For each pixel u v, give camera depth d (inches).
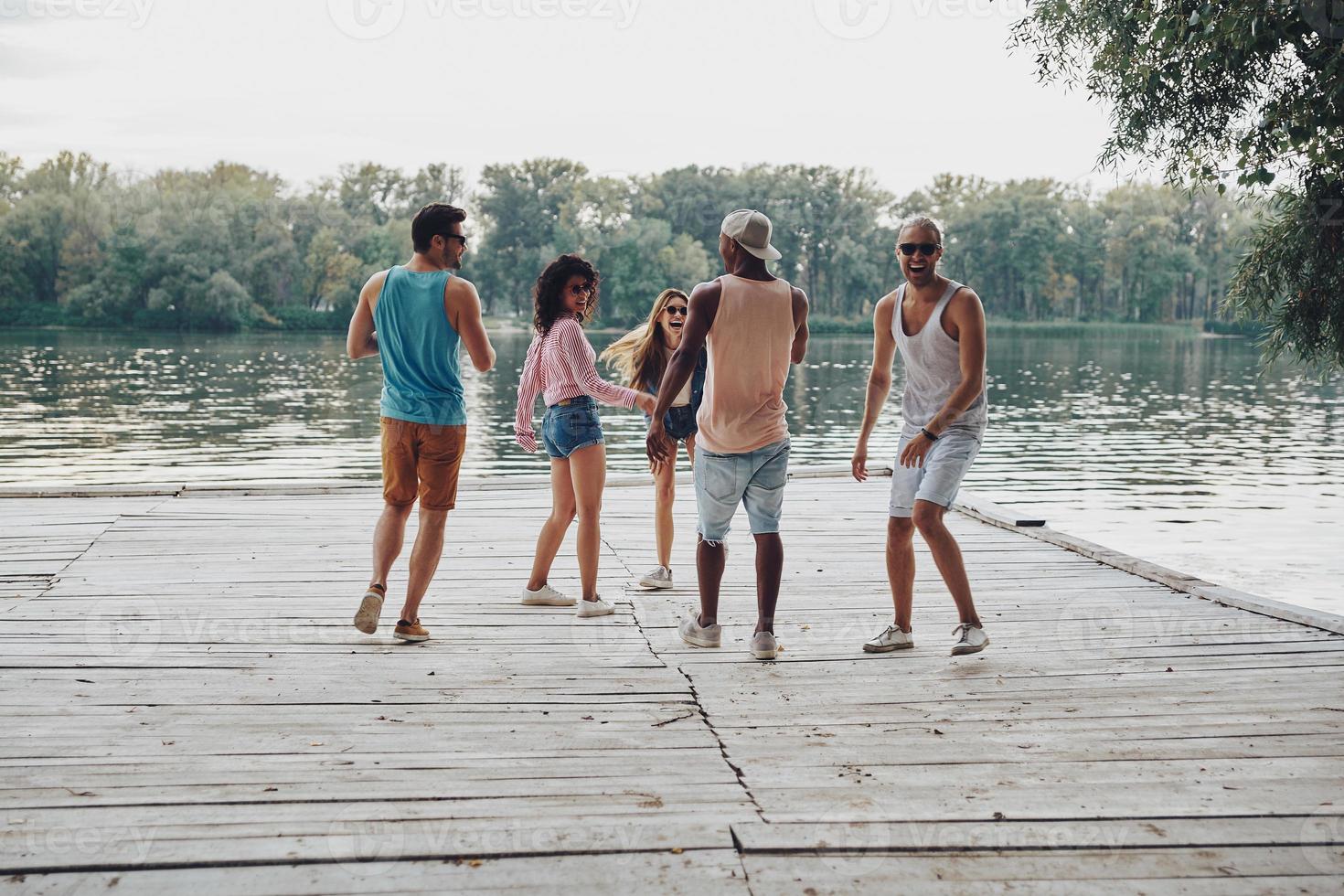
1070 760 123.2
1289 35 241.8
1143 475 699.4
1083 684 150.7
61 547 240.2
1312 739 129.8
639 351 211.0
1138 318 4030.5
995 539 259.1
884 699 144.4
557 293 186.1
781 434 160.9
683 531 266.1
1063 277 3991.1
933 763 122.4
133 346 2432.3
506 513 286.0
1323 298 307.6
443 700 142.5
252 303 3142.2
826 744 127.9
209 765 119.7
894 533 164.7
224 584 206.8
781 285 159.3
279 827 105.1
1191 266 3649.1
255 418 1080.8
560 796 112.6
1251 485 652.7
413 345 167.0
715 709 139.9
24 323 3225.9
